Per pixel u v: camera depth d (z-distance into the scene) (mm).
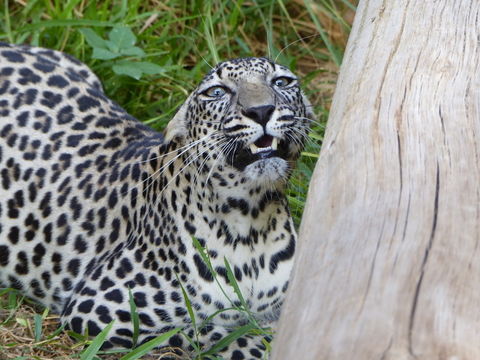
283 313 6074
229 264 9117
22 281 10148
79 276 9867
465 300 5621
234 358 9094
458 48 8398
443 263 5848
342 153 7102
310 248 6332
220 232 9094
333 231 6312
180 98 12758
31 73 10734
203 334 9156
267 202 9070
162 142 9797
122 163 10055
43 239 10031
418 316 5426
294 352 5473
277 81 9133
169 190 9305
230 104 8844
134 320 8891
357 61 8547
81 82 11047
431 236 6062
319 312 5645
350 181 6711
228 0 14352
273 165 8773
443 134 7191
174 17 13828
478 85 7895
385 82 7887
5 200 10188
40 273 10055
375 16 9141
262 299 9273
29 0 13039
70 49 12852
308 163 11828
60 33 12836
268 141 8750
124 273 9328
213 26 13789
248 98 8688
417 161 6844
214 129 8914
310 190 7121
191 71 13039
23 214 10133
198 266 9117
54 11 12867
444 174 6727
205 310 9164
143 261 9336
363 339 5297
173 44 13500
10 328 9297
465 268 5859
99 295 9281
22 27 12422
